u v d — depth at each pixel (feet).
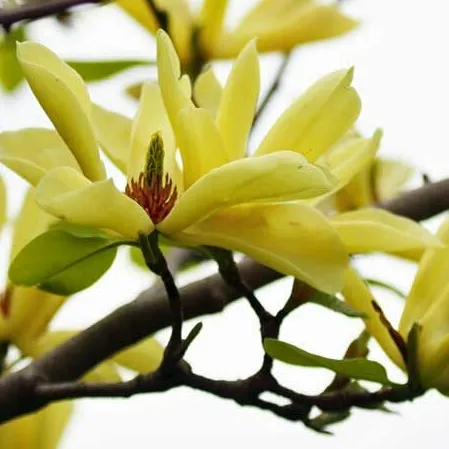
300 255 3.16
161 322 3.68
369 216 3.29
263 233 3.17
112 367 3.83
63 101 3.15
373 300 3.39
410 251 3.50
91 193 3.07
